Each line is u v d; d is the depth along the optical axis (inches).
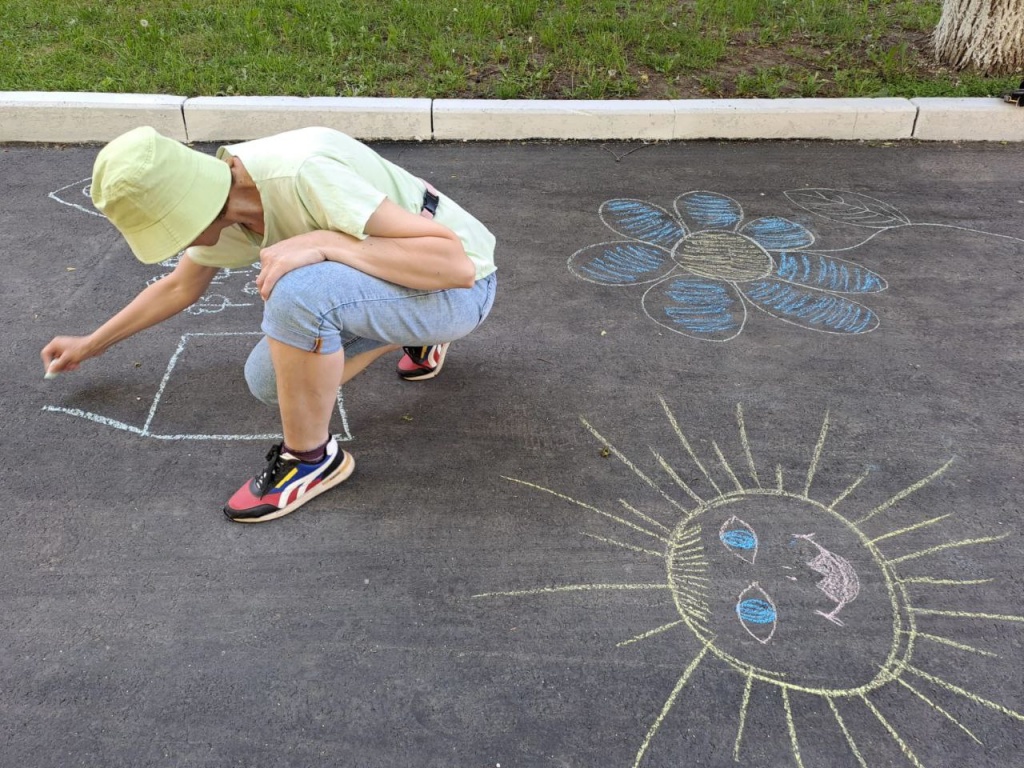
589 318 114.9
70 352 90.7
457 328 81.0
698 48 194.7
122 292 119.1
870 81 182.4
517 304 118.0
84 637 69.9
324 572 76.0
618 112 167.0
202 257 80.4
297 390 73.2
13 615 71.6
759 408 97.4
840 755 61.7
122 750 61.8
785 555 78.2
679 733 63.3
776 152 166.1
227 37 196.1
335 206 65.6
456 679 67.1
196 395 98.2
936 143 169.6
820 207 145.1
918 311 116.5
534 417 95.8
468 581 75.4
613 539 79.8
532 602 73.5
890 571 76.5
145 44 190.1
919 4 224.7
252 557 77.4
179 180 61.2
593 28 201.5
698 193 149.9
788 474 87.7
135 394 98.1
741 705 65.3
